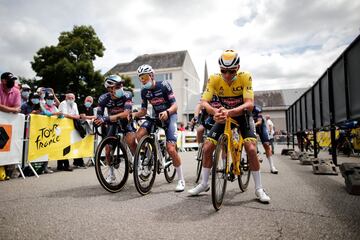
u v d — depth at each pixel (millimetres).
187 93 34781
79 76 19516
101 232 1785
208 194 3027
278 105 33906
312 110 7246
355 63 4238
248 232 1777
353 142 8938
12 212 2270
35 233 1766
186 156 9219
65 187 3467
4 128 4113
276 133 28875
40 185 3611
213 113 2699
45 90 5629
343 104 4891
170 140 3326
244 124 2805
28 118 4570
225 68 2561
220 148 2412
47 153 4891
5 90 4180
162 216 2150
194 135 14430
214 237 1693
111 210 2336
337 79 5188
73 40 19781
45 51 19438
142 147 3152
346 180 3125
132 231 1805
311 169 5355
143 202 2645
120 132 3604
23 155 4535
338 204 2516
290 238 1667
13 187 3459
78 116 5625
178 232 1785
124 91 3643
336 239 1644
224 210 2328
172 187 3520
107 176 3502
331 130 5543
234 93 2834
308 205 2482
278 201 2650
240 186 3137
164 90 3463
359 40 4043
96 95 19734
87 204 2555
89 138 6035
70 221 2021
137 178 2910
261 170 5230
